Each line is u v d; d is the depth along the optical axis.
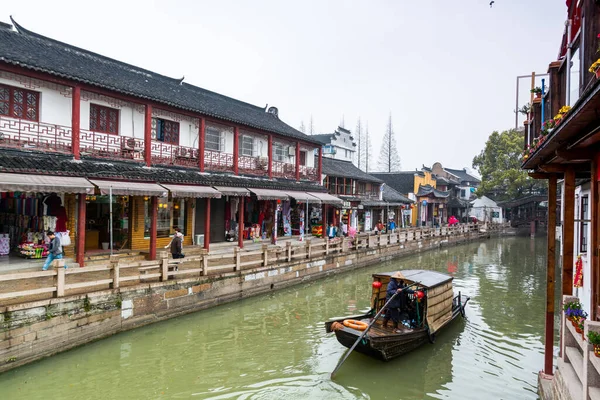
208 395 8.34
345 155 46.03
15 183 10.51
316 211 29.28
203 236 19.97
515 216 48.56
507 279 21.20
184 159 17.70
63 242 13.23
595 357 4.57
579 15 5.97
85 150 13.98
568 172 7.14
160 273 12.34
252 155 23.11
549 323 8.23
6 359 8.53
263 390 8.62
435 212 48.94
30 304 8.95
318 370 9.64
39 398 7.92
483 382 9.22
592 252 6.09
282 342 11.36
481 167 48.75
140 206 16.77
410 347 10.50
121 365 9.52
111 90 13.91
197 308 13.43
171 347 10.70
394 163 66.75
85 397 8.07
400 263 26.69
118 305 10.96
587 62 5.01
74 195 14.59
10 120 12.16
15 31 14.91
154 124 17.47
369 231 36.38
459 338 11.96
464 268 24.75
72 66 14.17
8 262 12.45
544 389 7.68
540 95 8.21
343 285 19.17
